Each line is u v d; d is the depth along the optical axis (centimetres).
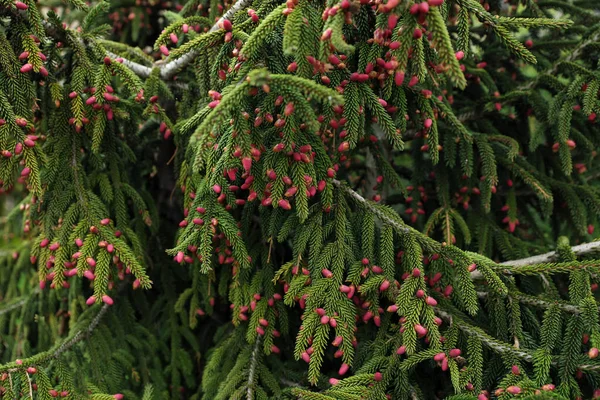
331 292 170
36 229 252
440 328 184
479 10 144
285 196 160
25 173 168
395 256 202
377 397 164
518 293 178
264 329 201
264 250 213
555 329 163
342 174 252
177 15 249
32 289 295
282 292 210
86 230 189
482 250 231
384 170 215
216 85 185
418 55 136
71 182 198
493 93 242
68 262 186
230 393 199
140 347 249
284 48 129
